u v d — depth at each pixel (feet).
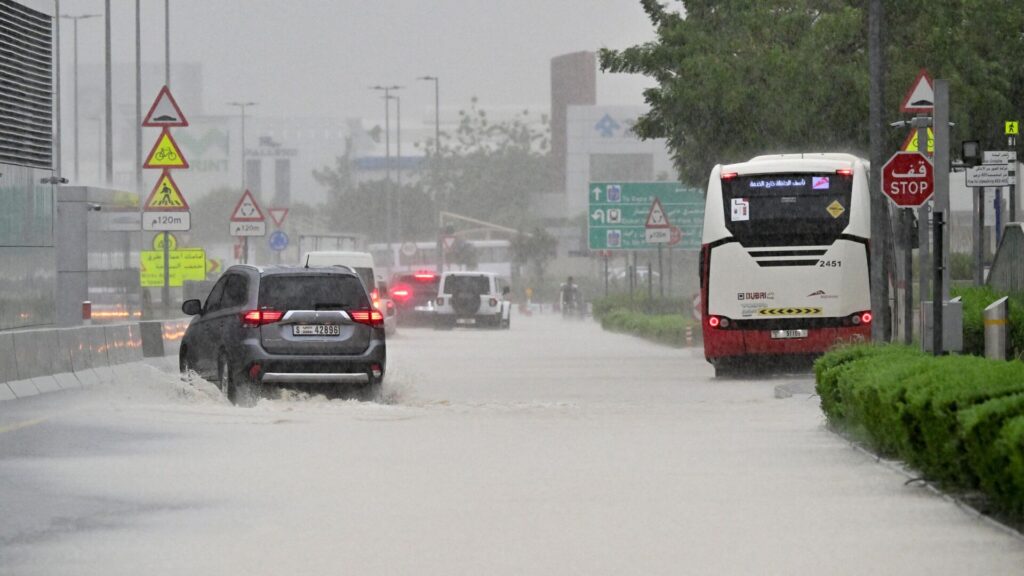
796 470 97.81
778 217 208.95
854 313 208.64
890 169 163.02
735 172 211.00
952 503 83.15
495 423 131.44
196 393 160.04
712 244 210.38
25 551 69.46
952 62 253.65
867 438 108.17
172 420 132.36
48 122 273.13
